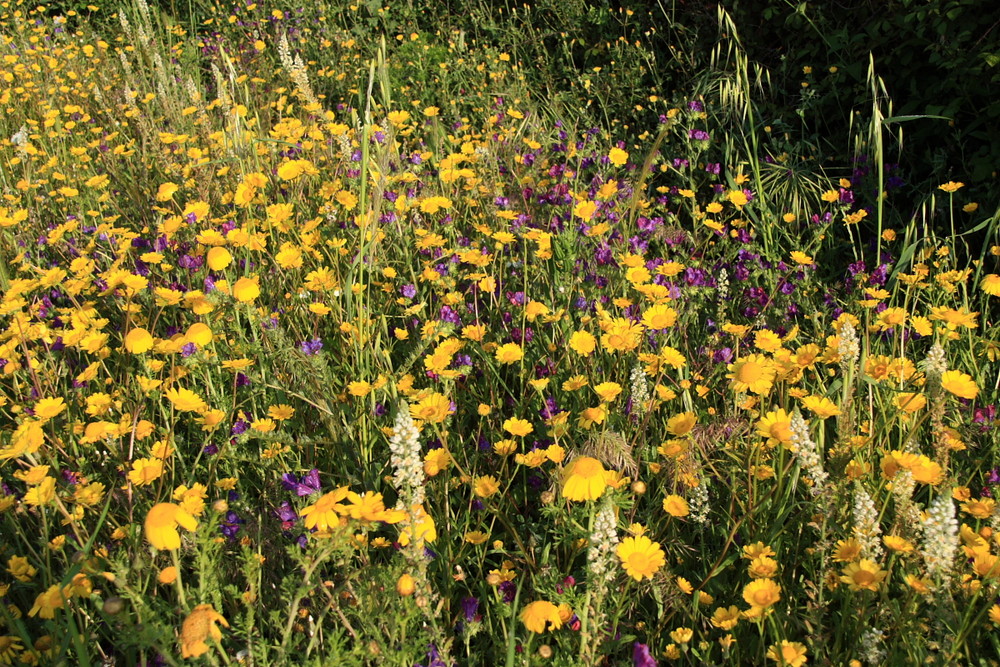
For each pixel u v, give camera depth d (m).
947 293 3.18
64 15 9.34
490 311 3.17
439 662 1.56
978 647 1.75
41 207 4.08
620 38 6.22
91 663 1.67
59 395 2.57
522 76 6.45
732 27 4.73
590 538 1.50
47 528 1.89
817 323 3.13
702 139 4.50
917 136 4.39
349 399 2.48
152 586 1.79
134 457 2.24
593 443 1.89
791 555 2.01
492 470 2.39
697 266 3.54
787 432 1.79
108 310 3.24
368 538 1.95
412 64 6.51
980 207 3.99
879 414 2.41
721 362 2.64
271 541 1.92
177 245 3.37
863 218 3.95
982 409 2.46
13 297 2.55
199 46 7.71
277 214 3.09
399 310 3.24
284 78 6.25
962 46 4.14
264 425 2.16
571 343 2.43
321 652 1.66
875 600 1.75
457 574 1.91
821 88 4.96
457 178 4.04
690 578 2.06
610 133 5.59
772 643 1.79
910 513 1.74
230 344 2.55
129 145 4.61
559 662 1.47
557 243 3.28
